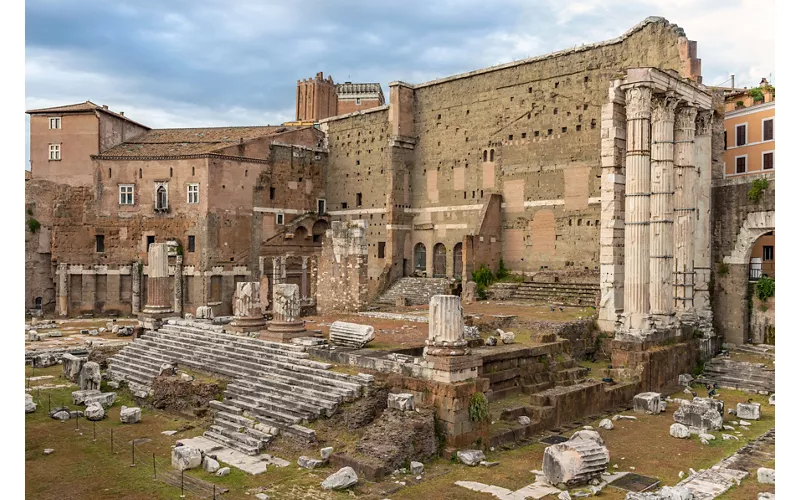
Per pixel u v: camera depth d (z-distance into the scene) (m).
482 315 41.06
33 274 64.25
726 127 55.56
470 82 59.59
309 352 28.70
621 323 36.62
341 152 69.69
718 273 43.72
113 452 22.81
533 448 23.69
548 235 53.41
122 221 61.75
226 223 60.94
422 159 63.75
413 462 20.83
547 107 53.66
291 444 22.42
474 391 22.81
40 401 30.20
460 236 60.16
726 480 20.41
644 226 36.44
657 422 28.02
